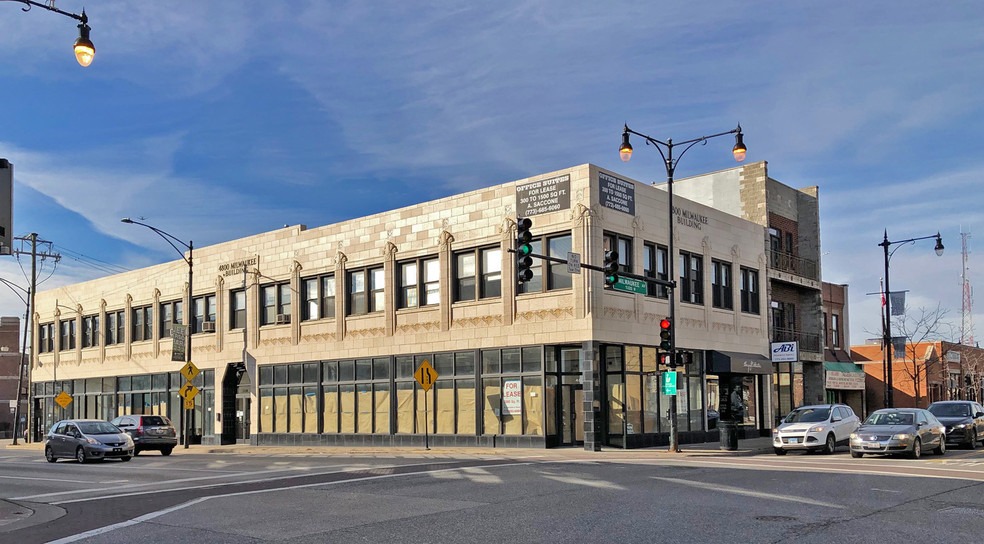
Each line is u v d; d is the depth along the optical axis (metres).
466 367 31.23
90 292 52.19
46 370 56.41
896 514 12.17
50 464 28.38
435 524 11.81
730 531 10.76
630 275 24.92
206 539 11.11
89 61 12.77
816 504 13.26
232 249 41.50
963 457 23.81
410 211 33.69
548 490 15.53
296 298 37.97
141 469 24.44
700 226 33.97
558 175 29.09
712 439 33.50
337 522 12.25
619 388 29.03
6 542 11.45
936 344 56.00
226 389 41.34
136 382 47.56
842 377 45.50
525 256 21.28
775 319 40.34
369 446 34.12
